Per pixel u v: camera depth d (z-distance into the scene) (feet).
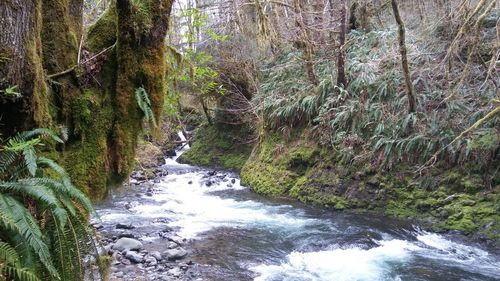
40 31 9.62
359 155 30.42
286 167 35.45
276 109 38.50
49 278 7.93
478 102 27.20
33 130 8.30
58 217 7.86
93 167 10.34
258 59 46.73
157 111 11.58
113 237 22.22
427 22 33.42
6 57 7.76
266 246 22.26
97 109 10.68
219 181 41.39
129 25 10.78
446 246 22.04
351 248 21.76
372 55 34.83
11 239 7.36
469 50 28.22
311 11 35.91
